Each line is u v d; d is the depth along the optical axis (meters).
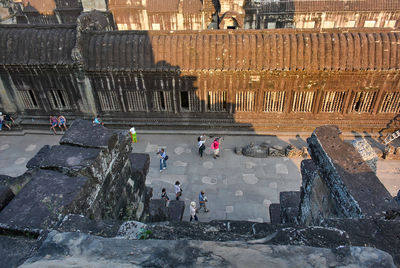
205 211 15.43
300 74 18.86
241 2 26.92
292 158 18.95
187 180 17.64
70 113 22.50
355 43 18.33
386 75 18.41
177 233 4.59
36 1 37.88
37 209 4.98
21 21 38.47
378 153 18.42
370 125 20.47
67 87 21.19
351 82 18.92
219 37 19.39
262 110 20.88
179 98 20.77
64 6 37.38
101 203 6.37
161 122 21.92
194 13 31.55
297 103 20.30
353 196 5.95
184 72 19.42
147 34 19.95
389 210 5.59
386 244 4.56
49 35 20.41
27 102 22.41
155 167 18.75
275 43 18.81
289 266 2.94
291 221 10.30
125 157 7.62
